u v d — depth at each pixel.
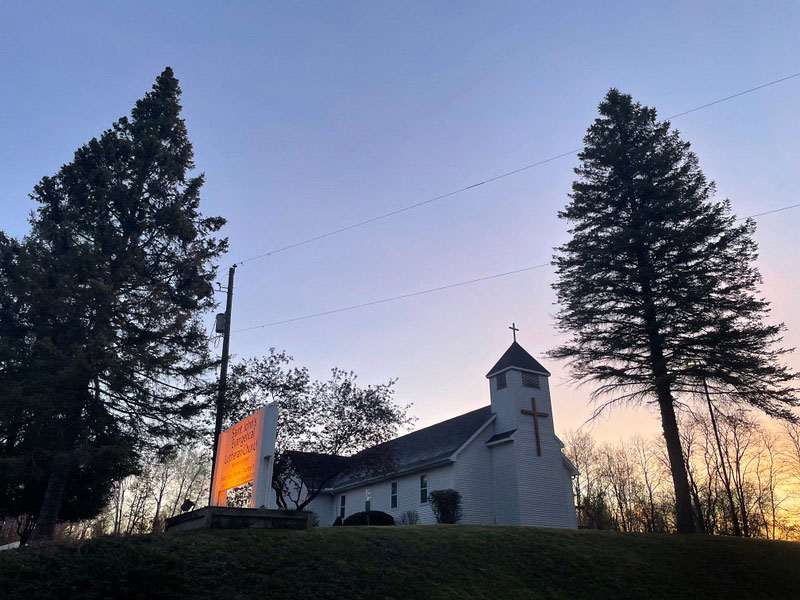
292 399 23.02
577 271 26.00
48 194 21.98
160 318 21.06
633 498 57.75
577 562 15.16
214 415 21.97
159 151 23.73
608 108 28.44
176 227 22.89
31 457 17.94
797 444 49.50
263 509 13.40
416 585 11.70
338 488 35.56
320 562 11.71
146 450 21.09
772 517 49.41
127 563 9.97
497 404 29.61
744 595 15.43
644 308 23.95
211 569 10.47
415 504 29.58
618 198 26.41
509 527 17.52
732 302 23.45
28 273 19.44
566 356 25.81
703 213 24.67
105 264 20.62
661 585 14.93
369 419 23.17
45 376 18.31
